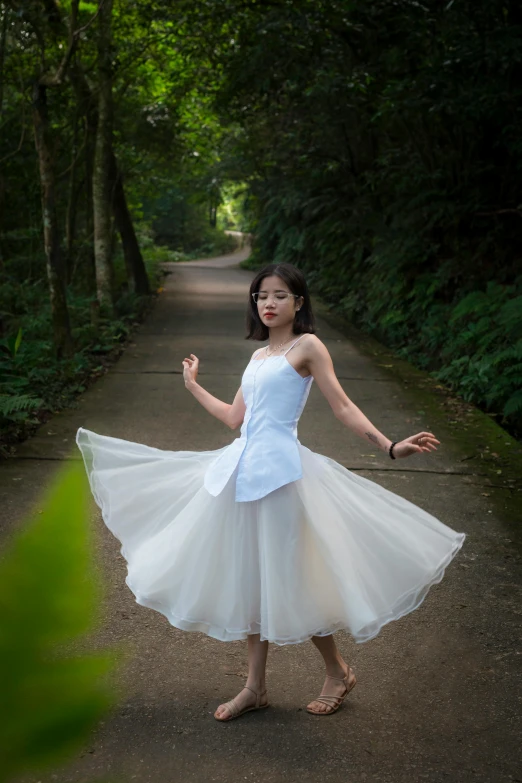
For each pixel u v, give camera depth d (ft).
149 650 10.98
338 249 63.16
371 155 54.90
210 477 9.29
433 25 35.58
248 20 43.68
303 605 8.83
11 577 1.45
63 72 29.94
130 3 45.14
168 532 9.45
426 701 9.92
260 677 9.57
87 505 1.61
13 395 24.54
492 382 28.17
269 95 49.47
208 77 53.83
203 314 50.96
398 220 47.19
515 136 36.73
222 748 8.80
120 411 25.22
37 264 55.72
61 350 31.83
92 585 1.52
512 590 13.28
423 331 38.99
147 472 9.98
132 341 39.34
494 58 32.17
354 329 48.52
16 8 29.86
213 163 85.20
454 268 40.40
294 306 9.75
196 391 10.57
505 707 9.82
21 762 1.37
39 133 30.83
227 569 9.04
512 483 18.94
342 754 8.77
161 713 9.43
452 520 16.34
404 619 12.17
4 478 17.89
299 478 8.96
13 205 57.06
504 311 31.78
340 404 9.44
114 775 8.19
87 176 53.67
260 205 86.43
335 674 9.75
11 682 1.38
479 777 8.40
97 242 43.55
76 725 1.42
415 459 20.61
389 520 9.24
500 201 41.42
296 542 8.87
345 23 39.45
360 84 39.88
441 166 42.91
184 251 166.40
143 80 54.90
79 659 1.52
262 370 9.60
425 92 34.83
